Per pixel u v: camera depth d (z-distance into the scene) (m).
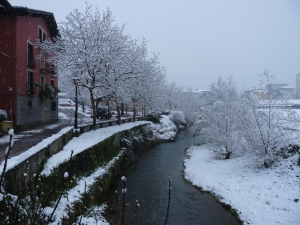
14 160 6.46
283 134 14.09
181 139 31.78
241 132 16.14
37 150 7.97
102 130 18.80
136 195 12.34
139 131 25.48
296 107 26.52
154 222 9.62
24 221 5.26
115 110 52.47
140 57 22.45
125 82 20.09
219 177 14.59
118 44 18.55
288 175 12.38
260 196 11.41
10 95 16.09
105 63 17.80
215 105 19.48
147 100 27.94
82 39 17.45
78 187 9.75
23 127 17.17
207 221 10.03
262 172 13.69
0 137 13.78
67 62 17.12
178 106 54.03
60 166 8.99
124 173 15.95
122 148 18.95
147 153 22.47
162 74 29.69
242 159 16.64
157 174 16.06
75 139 14.31
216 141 19.14
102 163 13.81
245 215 10.28
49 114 23.67
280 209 10.14
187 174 16.06
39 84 19.56
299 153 13.03
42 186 6.81
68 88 19.80
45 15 19.44
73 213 7.86
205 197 12.48
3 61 16.12
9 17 16.17
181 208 11.12
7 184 5.55
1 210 4.57
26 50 17.80
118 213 10.05
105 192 11.77
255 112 14.78
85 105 53.19
